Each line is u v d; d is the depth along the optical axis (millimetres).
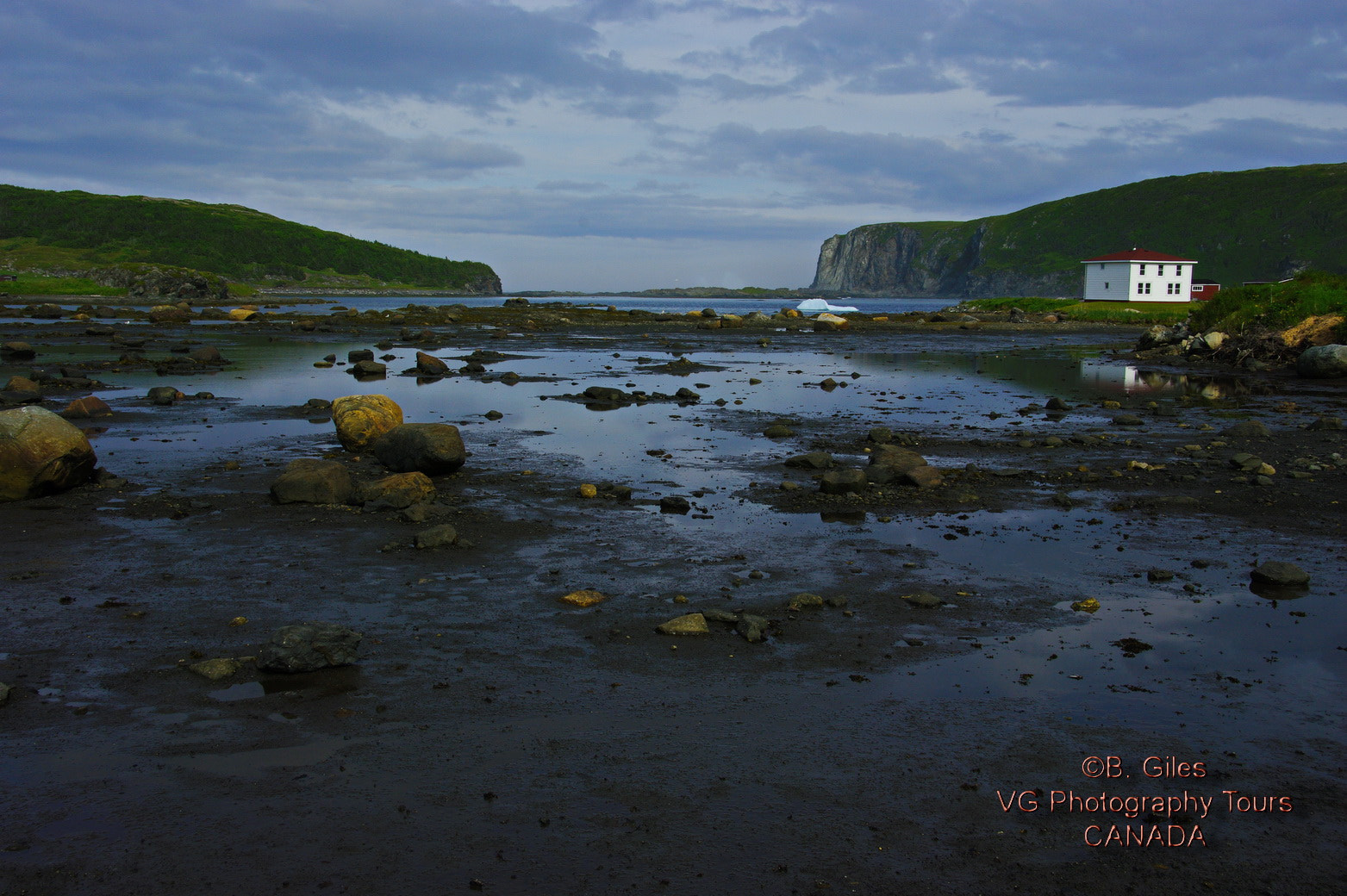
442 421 18500
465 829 4379
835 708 5758
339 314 61500
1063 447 15930
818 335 52469
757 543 9672
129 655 6449
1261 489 12281
